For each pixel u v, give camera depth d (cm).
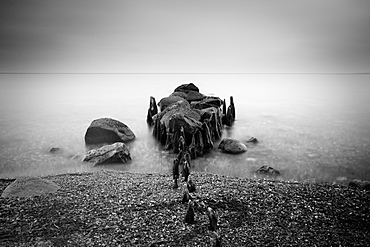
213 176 2028
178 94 4759
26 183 1633
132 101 8119
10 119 5119
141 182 1839
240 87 13950
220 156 2773
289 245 1127
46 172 2319
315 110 6112
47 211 1367
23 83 18525
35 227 1222
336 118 5106
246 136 3694
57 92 11394
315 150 3023
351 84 16362
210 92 10900
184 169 1798
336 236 1193
